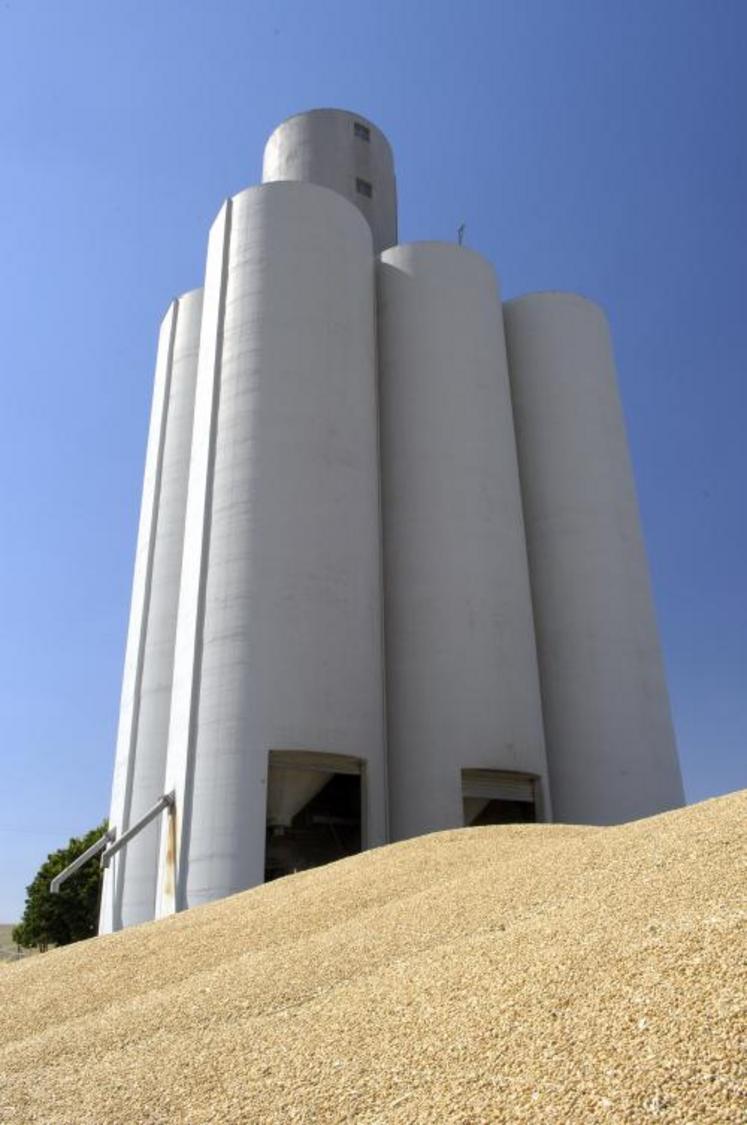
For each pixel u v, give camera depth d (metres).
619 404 33.44
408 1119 4.87
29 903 44.22
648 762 27.06
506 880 10.19
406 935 9.09
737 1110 4.11
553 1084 4.79
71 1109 6.16
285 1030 6.91
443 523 27.06
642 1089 4.47
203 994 8.56
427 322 29.98
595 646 28.28
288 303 27.25
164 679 29.25
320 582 24.11
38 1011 9.53
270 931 10.98
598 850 10.23
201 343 29.62
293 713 22.41
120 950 11.74
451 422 28.50
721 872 7.79
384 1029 6.34
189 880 21.09
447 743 24.34
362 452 26.83
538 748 25.38
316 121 38.22
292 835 27.19
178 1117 5.64
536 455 31.44
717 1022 4.88
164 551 31.23
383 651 26.42
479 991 6.56
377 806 23.11
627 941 6.61
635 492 32.00
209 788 21.72
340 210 29.75
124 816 27.88
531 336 33.16
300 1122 5.18
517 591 27.16
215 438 26.06
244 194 29.52
